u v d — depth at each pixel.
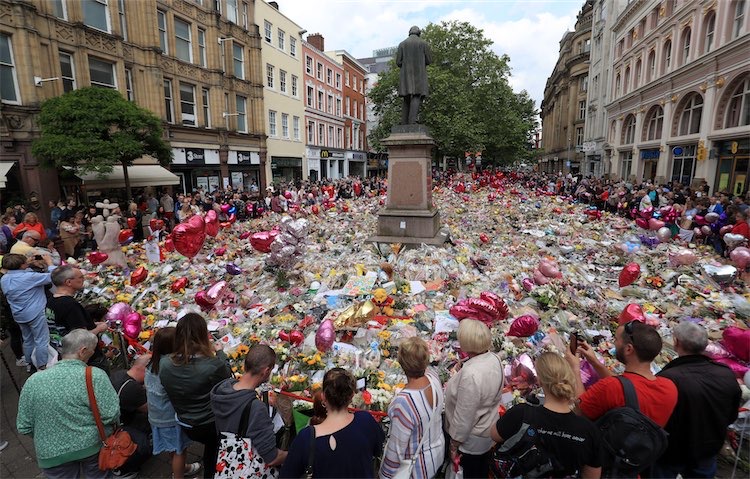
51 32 12.85
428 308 4.92
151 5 16.86
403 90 7.59
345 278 5.91
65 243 8.44
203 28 20.39
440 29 30.70
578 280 5.90
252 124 25.03
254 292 5.73
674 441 2.28
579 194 16.91
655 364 3.71
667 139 20.86
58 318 3.67
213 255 7.91
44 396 2.35
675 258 6.36
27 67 11.96
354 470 1.96
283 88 28.58
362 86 43.41
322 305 5.02
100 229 6.86
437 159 33.38
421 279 5.87
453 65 30.72
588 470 1.91
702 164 17.05
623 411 2.03
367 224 10.45
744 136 14.83
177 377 2.55
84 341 2.54
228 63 22.33
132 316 4.23
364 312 4.40
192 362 2.57
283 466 2.04
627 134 28.09
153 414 2.82
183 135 19.20
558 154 53.31
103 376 2.50
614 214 13.03
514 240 8.55
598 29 36.22
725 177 16.11
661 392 2.17
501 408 2.84
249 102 24.70
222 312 5.05
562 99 50.31
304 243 6.01
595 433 1.92
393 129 7.65
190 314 2.65
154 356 2.76
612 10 32.25
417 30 7.55
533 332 3.63
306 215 11.38
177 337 2.60
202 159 20.58
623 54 28.12
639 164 24.94
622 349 2.33
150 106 17.17
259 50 24.78
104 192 14.75
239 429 2.26
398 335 4.20
